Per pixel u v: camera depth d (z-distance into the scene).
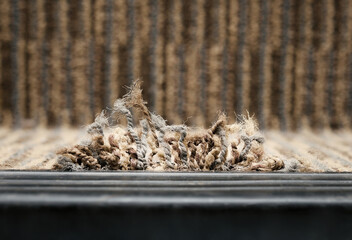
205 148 0.43
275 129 0.96
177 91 0.95
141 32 0.95
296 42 0.97
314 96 0.97
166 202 0.34
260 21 0.96
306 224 0.34
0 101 0.95
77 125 0.95
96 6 0.95
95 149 0.42
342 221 0.34
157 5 0.95
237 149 0.44
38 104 0.95
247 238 0.34
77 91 0.95
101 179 0.38
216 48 0.96
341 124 0.97
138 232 0.34
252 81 0.97
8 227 0.34
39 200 0.34
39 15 0.95
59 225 0.34
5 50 0.95
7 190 0.35
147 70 0.95
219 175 0.39
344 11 0.97
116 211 0.34
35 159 0.62
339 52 0.97
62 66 0.95
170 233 0.34
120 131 0.43
